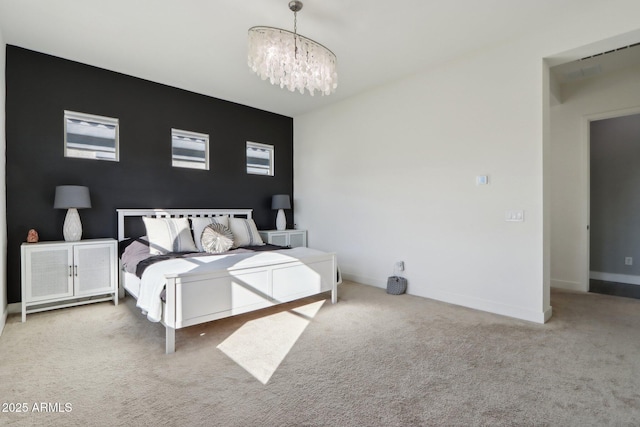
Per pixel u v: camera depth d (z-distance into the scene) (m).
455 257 3.59
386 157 4.29
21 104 3.32
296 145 5.74
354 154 4.73
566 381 1.96
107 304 3.53
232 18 2.79
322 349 2.41
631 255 4.62
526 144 3.04
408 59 3.56
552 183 4.37
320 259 3.43
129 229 3.98
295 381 1.97
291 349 2.41
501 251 3.22
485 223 3.34
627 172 4.65
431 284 3.82
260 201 5.37
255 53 2.47
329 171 5.12
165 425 1.56
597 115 4.00
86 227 3.70
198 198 4.61
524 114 3.05
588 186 4.11
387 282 4.15
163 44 3.24
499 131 3.22
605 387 1.89
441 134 3.70
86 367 2.13
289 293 3.12
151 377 2.01
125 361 2.22
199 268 2.63
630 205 4.63
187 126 4.49
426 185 3.85
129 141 4.00
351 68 3.79
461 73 3.51
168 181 4.33
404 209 4.09
